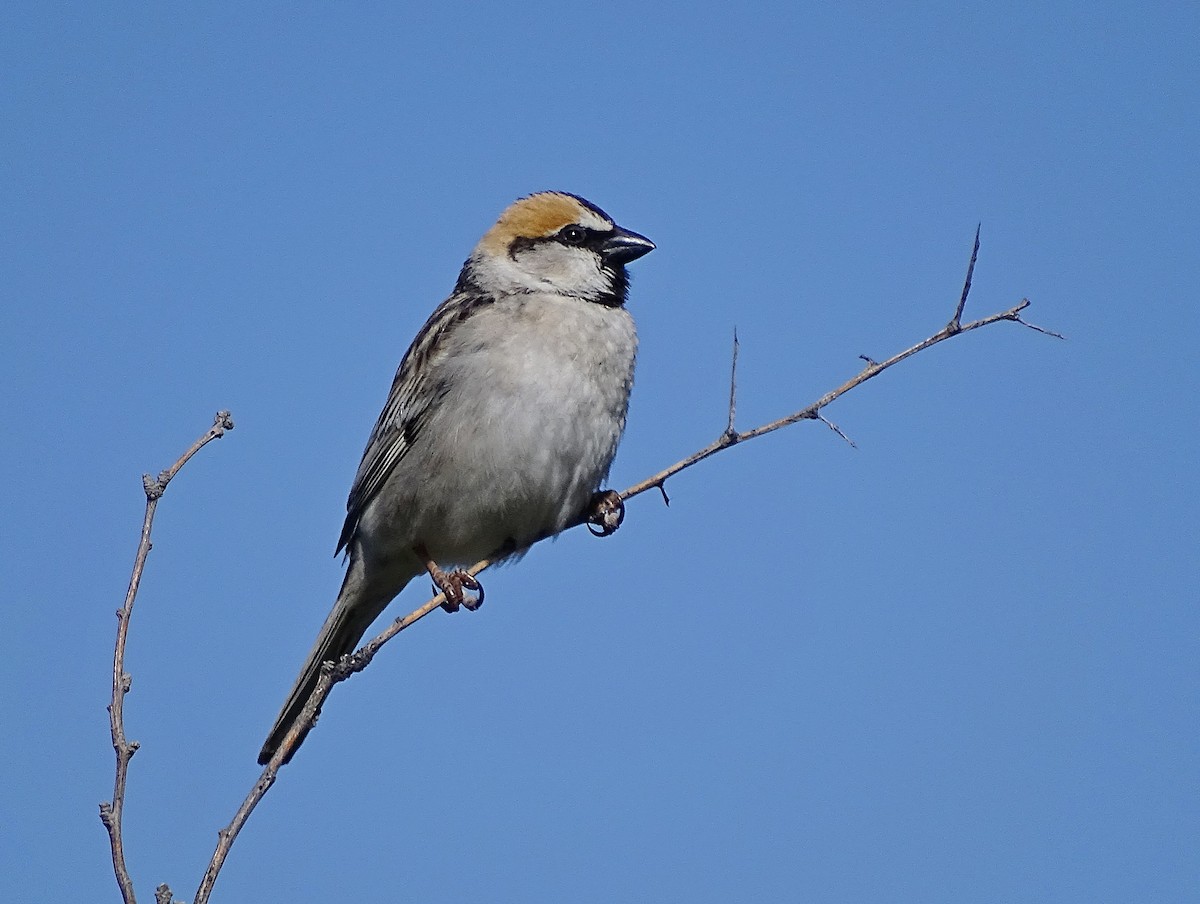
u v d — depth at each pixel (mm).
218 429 8133
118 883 6730
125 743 7109
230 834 6922
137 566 7637
